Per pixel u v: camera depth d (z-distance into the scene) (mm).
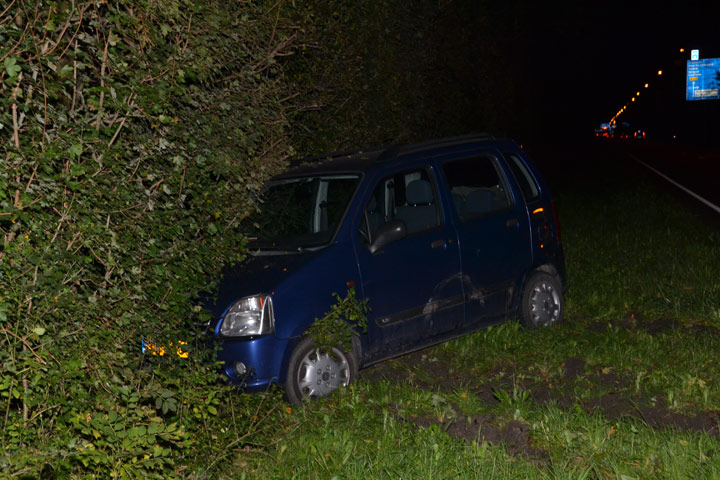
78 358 3805
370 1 10711
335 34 9414
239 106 5746
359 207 6445
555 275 7891
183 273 4645
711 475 4281
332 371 6062
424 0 13383
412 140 12945
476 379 6703
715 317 8211
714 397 5875
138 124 4480
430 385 6598
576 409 5434
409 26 12586
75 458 3850
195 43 4781
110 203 4008
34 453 3566
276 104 6414
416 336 6672
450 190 7105
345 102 9750
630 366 6664
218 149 5184
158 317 4520
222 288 5906
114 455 3922
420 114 13430
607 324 8359
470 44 18359
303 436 5207
